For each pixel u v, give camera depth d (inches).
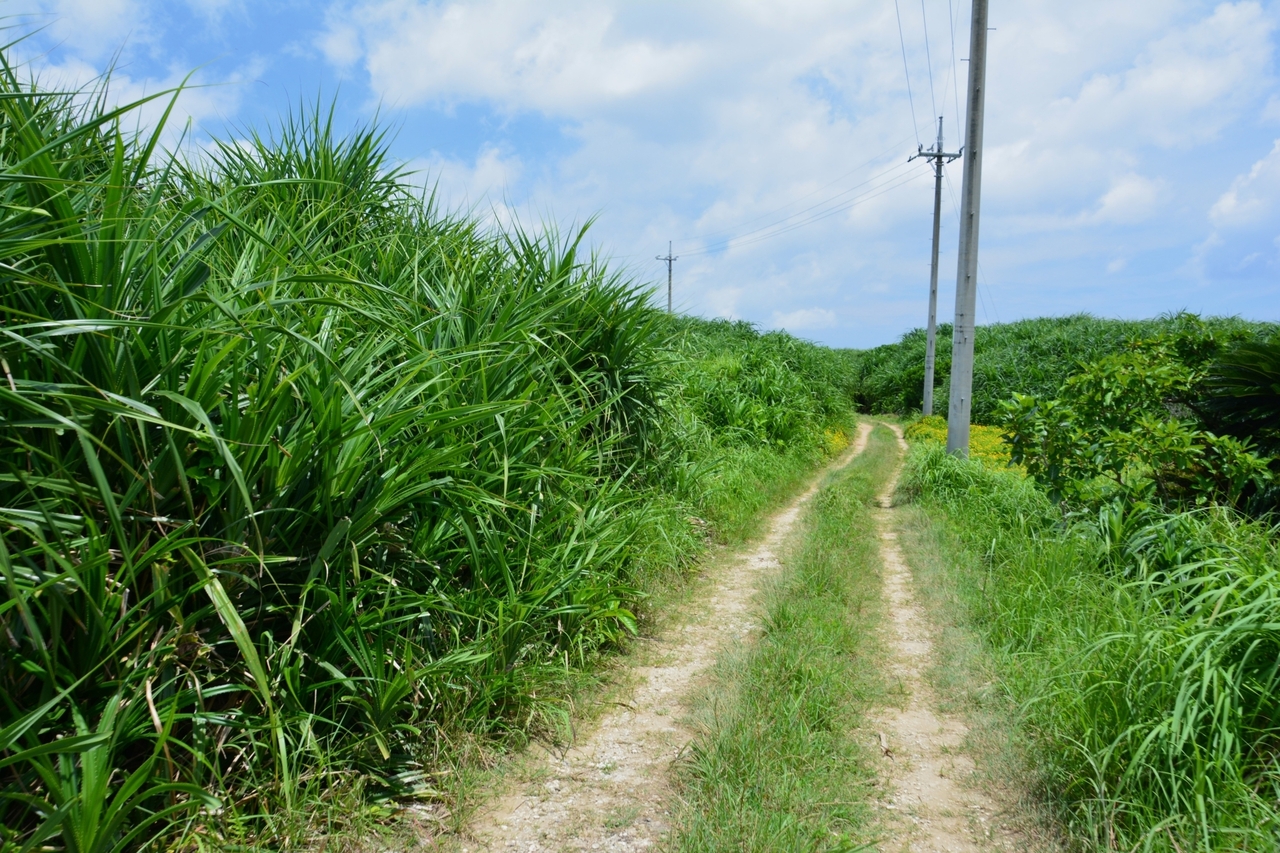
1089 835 112.8
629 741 150.7
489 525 164.4
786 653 182.2
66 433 102.7
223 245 152.4
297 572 124.0
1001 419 302.0
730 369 603.2
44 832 80.3
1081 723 129.0
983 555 278.2
